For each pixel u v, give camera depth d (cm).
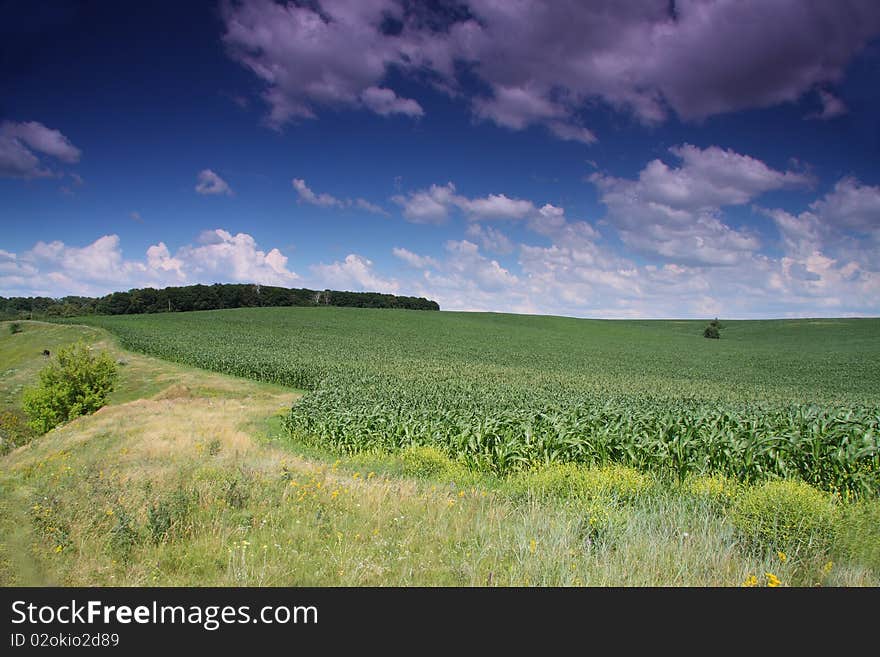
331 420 1922
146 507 852
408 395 2702
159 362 4869
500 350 7656
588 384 4141
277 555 696
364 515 870
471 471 1408
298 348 6275
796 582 631
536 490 1077
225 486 975
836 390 4847
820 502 809
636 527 766
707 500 944
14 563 678
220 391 3509
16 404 4003
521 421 1507
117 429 2114
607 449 1360
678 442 1302
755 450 1224
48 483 1138
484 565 663
